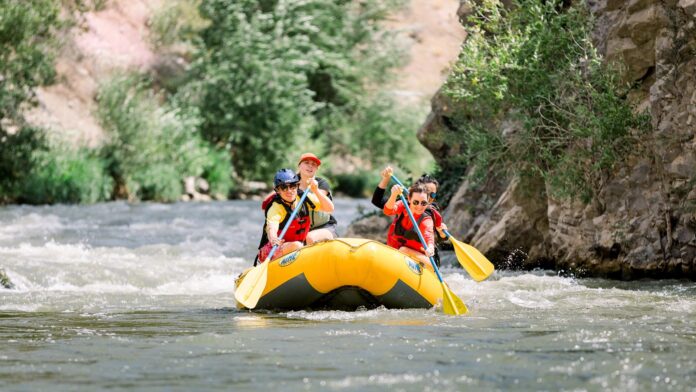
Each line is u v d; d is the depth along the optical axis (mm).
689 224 19500
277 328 12680
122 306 16203
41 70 43844
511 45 22578
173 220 36656
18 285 19000
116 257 24125
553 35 21797
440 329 12414
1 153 43688
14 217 36312
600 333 11852
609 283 19891
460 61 23188
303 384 8633
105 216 37938
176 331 12523
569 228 21969
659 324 12938
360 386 8555
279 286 15141
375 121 64812
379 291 14891
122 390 8430
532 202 23266
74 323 13594
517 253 23438
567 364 9578
